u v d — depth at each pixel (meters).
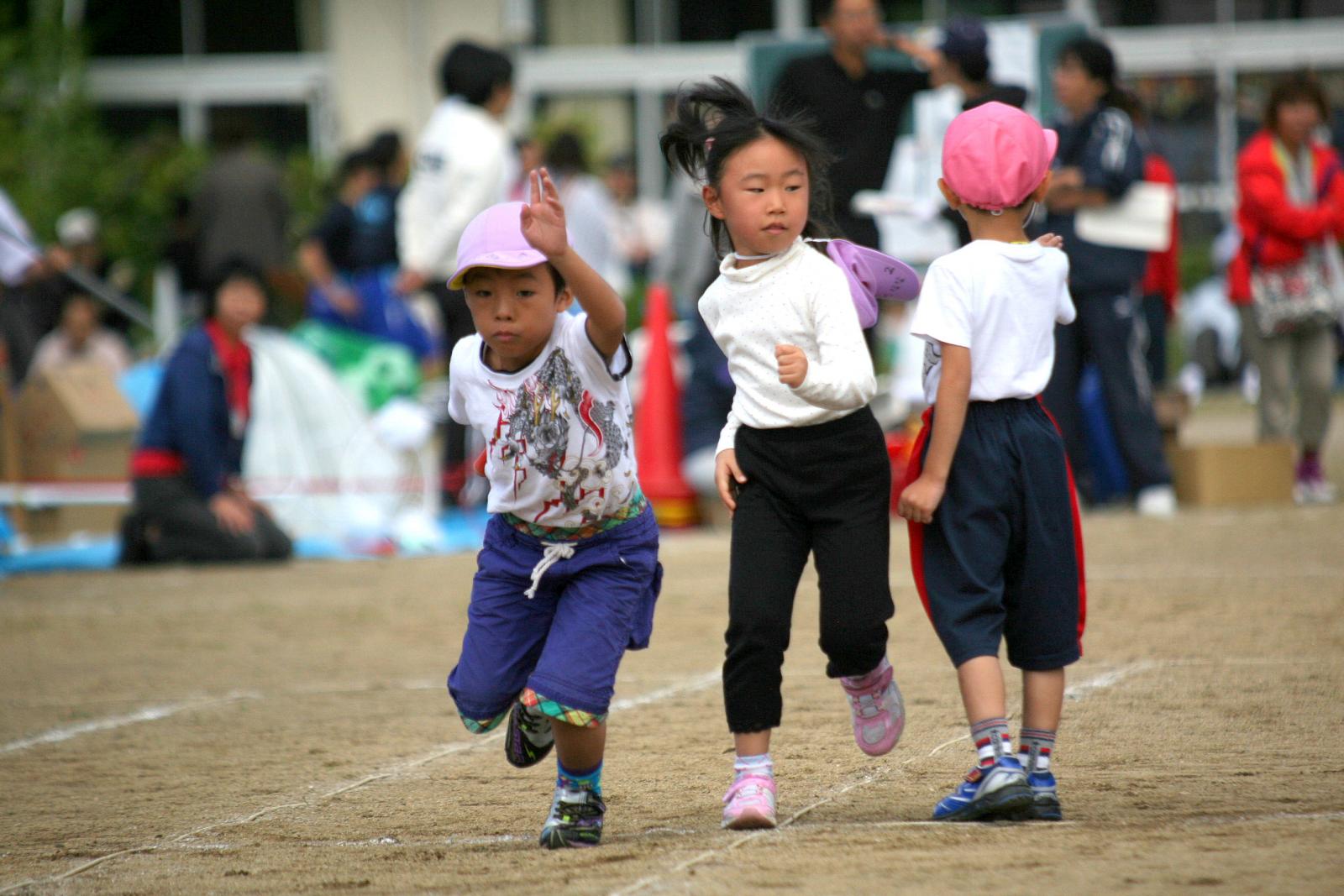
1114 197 31.44
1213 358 65.88
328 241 46.50
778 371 12.85
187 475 34.00
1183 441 45.56
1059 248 13.46
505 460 12.85
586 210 41.09
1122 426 33.16
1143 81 69.50
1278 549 27.91
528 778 15.47
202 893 11.72
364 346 42.09
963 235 25.50
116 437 37.41
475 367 13.03
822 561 12.94
